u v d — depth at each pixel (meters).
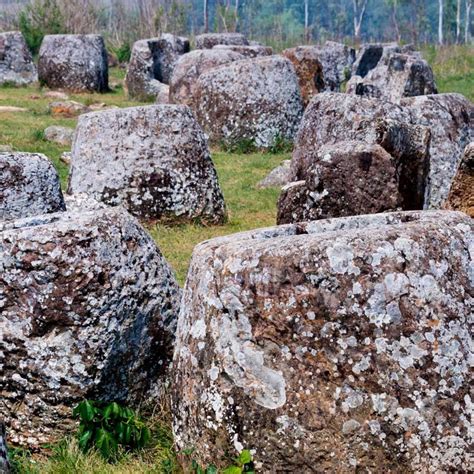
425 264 4.20
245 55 21.89
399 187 8.85
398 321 4.12
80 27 37.09
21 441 5.09
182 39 26.44
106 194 10.28
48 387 5.01
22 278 5.00
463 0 67.00
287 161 13.33
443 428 4.08
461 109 11.07
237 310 4.29
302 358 4.18
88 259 5.02
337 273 4.16
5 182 8.03
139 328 5.22
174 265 8.53
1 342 5.01
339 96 10.57
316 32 65.56
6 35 25.41
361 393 4.11
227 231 10.23
